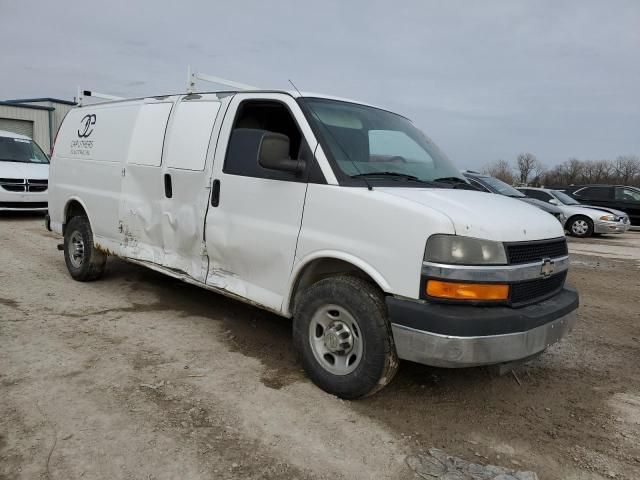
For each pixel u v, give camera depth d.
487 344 3.06
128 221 5.33
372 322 3.31
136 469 2.72
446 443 3.15
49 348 4.20
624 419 3.58
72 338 4.45
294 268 3.76
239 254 4.15
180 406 3.38
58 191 6.55
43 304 5.34
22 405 3.28
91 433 3.02
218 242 4.30
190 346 4.42
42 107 28.16
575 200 19.14
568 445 3.21
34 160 12.87
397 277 3.21
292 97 4.01
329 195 3.56
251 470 2.77
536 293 3.48
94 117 6.07
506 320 3.10
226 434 3.09
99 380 3.68
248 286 4.16
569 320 3.62
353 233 3.42
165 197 4.84
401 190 3.55
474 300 3.09
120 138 5.50
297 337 3.78
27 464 2.71
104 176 5.68
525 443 3.21
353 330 3.48
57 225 6.63
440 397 3.73
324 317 3.66
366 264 3.35
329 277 3.61
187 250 4.67
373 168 3.84
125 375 3.78
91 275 6.18
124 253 5.45
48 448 2.85
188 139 4.65
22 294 5.65
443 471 2.86
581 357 4.75
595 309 6.52
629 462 3.06
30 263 7.21
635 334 5.54
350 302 3.40
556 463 3.01
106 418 3.18
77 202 6.27
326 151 3.71
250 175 4.06
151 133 5.09
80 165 6.12
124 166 5.36
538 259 3.43
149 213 5.05
